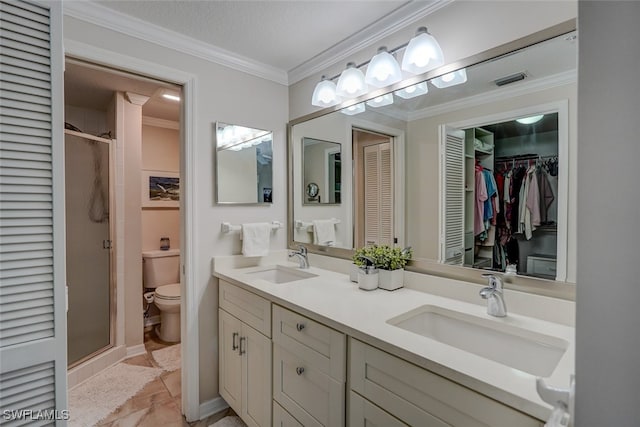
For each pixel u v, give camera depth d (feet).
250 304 5.44
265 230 6.98
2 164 2.84
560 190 3.67
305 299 4.57
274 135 7.42
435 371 2.76
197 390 6.23
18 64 2.92
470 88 4.42
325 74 6.68
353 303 4.38
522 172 3.97
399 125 5.29
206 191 6.39
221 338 6.36
